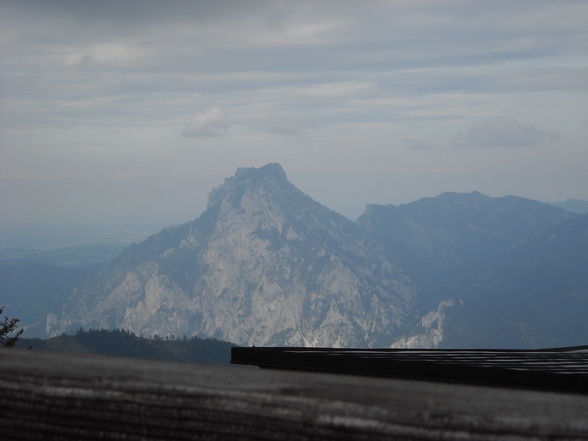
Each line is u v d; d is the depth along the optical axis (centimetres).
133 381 104
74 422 103
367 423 87
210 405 97
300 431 89
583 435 80
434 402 91
